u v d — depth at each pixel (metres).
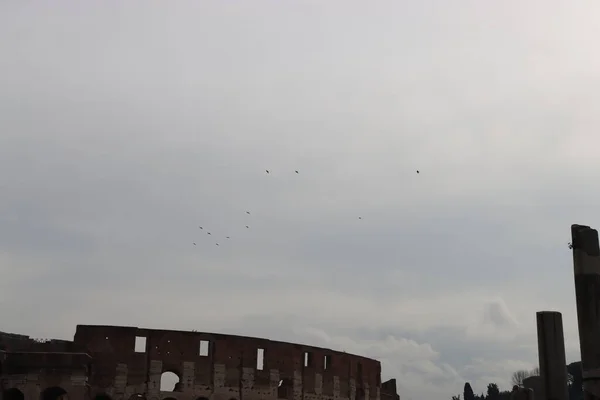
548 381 45.16
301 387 116.38
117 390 99.00
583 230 44.09
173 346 104.62
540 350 45.97
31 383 90.88
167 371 103.44
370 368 135.38
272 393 111.50
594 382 41.66
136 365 101.25
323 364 122.19
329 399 121.19
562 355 45.41
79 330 100.25
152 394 101.25
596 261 43.50
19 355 91.75
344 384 125.50
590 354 42.19
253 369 110.12
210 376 105.94
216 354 107.19
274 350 113.81
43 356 92.12
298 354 117.38
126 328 101.81
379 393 138.00
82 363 92.94
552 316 46.06
